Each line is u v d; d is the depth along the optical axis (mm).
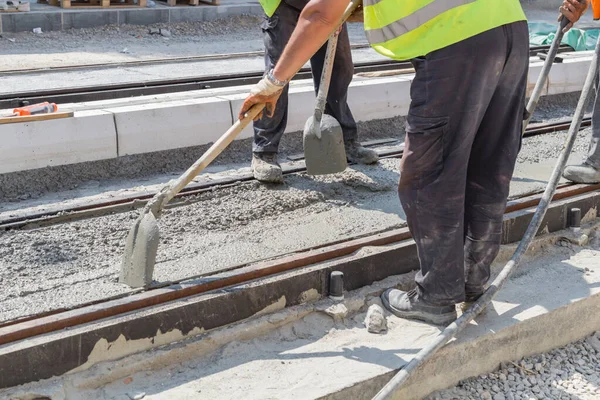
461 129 3154
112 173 5137
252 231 4125
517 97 3330
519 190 4730
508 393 3438
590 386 3564
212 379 3045
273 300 3447
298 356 3236
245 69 8695
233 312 3336
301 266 3641
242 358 3205
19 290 3295
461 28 3053
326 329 3459
